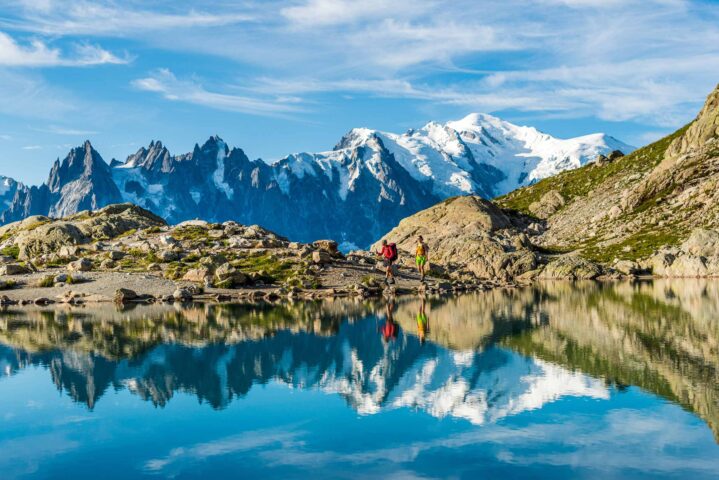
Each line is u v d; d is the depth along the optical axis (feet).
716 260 233.55
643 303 138.00
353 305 145.28
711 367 67.97
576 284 210.18
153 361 77.36
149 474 41.57
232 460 43.70
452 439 47.16
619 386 60.95
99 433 49.85
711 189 316.60
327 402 57.72
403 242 337.52
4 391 63.36
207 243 226.99
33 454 45.50
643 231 316.60
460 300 155.63
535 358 75.25
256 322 114.01
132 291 161.27
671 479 39.34
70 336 98.37
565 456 43.32
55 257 216.33
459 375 67.21
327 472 41.34
